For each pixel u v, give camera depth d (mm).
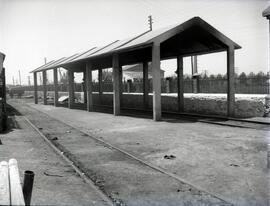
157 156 7629
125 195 4996
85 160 7516
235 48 15398
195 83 21219
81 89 35781
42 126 14680
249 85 17781
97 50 22266
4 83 13719
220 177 5746
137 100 23297
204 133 10578
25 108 28031
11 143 9898
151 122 14234
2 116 12953
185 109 18406
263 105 13562
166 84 23969
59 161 7398
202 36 15359
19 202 3322
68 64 24422
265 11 7051
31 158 7707
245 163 6645
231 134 10180
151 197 4863
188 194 4926
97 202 4660
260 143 8625
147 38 14922
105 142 9781
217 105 15734
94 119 16906
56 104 29438
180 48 17875
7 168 4527
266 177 5656
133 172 6305
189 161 7000
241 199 4637
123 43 17672
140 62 21984
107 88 30750
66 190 5230
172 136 10281
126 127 13055
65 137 11227
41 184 5555
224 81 19297
